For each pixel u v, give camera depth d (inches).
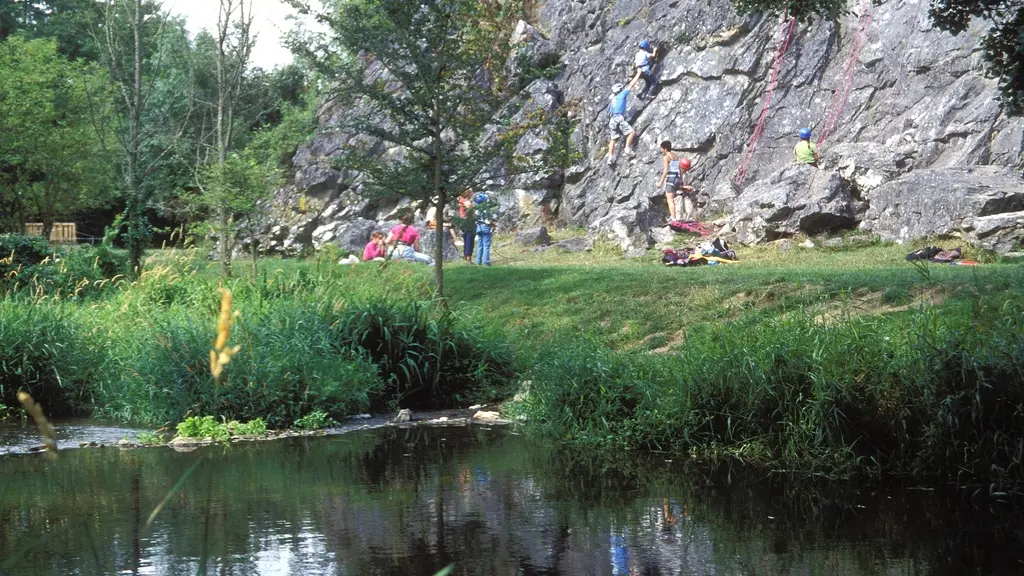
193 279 636.7
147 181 910.4
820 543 232.5
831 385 325.4
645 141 1274.6
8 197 1392.7
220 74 960.3
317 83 1466.5
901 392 320.5
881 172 960.9
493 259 1087.0
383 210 1400.1
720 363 359.9
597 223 1143.6
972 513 262.5
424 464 334.3
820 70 1185.4
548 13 1499.8
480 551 225.5
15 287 572.4
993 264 733.3
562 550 225.6
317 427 423.5
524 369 525.0
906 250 863.7
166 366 437.4
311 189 1437.0
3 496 284.2
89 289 751.1
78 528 246.2
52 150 1322.6
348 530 243.8
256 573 207.3
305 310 497.0
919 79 1083.9
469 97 671.8
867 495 285.9
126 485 299.4
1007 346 308.3
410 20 640.4
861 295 512.7
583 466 329.7
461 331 528.7
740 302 553.6
